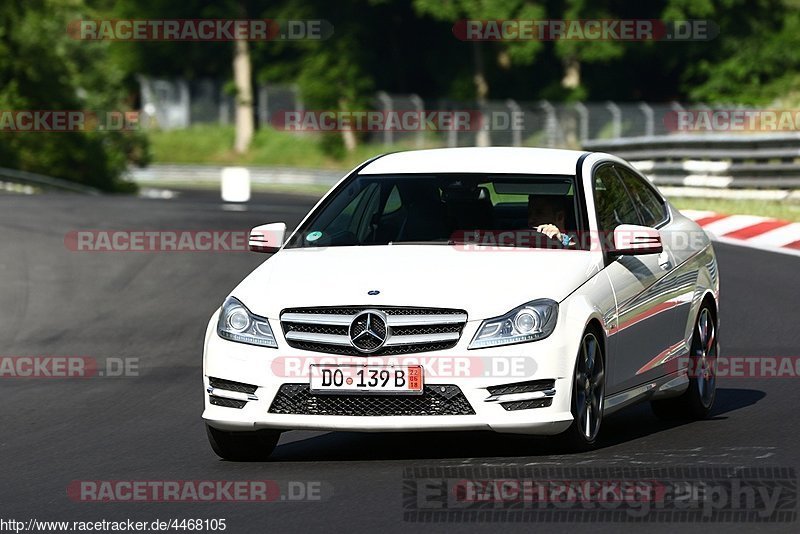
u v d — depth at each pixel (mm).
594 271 27688
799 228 69562
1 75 177125
